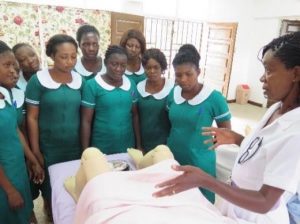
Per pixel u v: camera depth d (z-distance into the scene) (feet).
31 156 4.87
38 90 4.79
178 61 4.39
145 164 4.10
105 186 3.10
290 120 2.26
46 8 12.32
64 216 3.57
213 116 4.56
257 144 2.49
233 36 17.47
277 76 2.17
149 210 2.80
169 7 16.69
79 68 5.95
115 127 5.27
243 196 2.11
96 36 5.99
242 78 19.67
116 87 5.18
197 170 2.18
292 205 4.02
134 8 14.94
